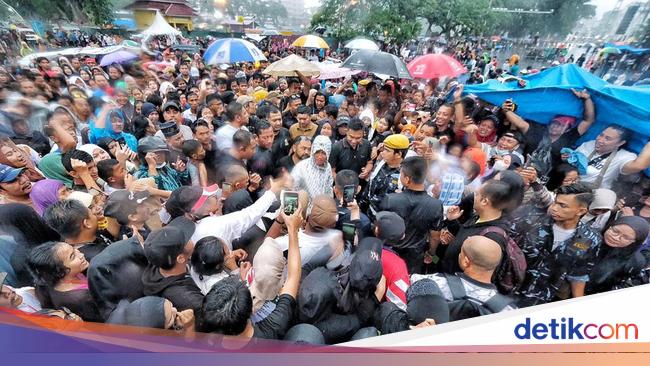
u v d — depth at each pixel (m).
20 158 2.14
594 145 2.11
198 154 2.64
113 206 1.75
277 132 3.58
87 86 5.05
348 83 6.58
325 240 1.78
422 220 2.12
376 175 2.80
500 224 1.78
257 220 2.00
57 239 1.75
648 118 1.93
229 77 6.46
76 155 2.09
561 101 2.34
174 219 1.79
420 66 4.68
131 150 2.98
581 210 1.64
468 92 3.12
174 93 4.92
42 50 6.32
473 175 2.51
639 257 1.61
